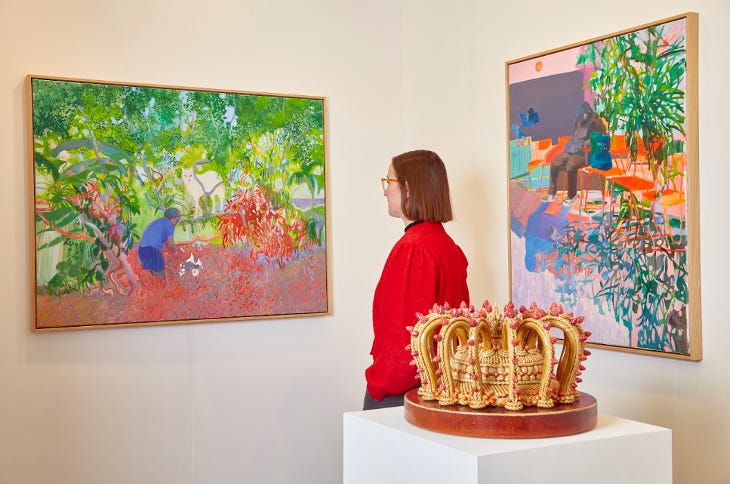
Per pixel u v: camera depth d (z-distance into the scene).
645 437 1.79
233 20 3.52
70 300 3.17
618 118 2.72
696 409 2.49
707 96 2.45
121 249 3.25
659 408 2.61
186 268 3.37
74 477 3.20
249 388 3.53
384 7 3.89
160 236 3.32
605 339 2.78
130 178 3.27
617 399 2.77
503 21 3.29
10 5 3.11
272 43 3.61
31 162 3.11
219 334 3.47
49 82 3.14
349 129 3.78
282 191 3.58
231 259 3.46
